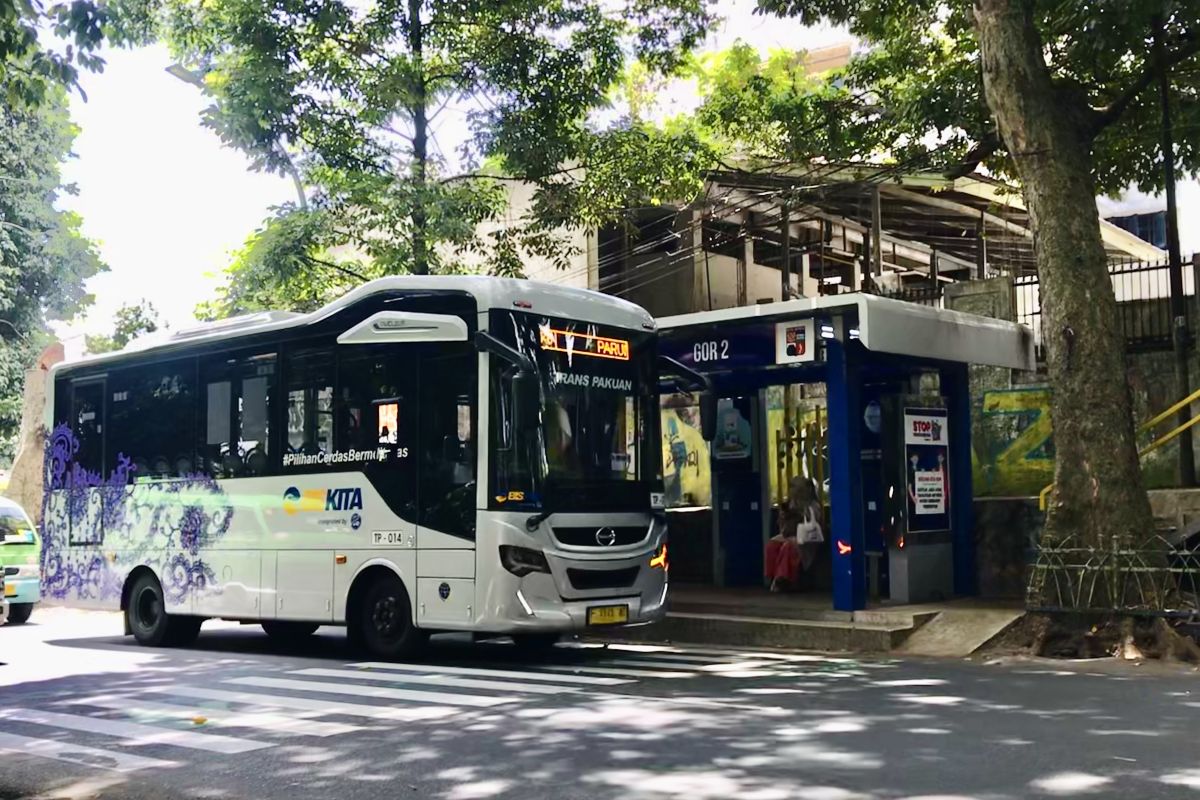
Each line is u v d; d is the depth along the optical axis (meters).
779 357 12.70
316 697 8.89
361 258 21.09
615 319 11.11
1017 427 15.05
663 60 17.58
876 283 18.92
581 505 10.38
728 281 23.28
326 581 11.23
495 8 16.19
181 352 13.09
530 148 16.36
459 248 17.20
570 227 17.61
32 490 21.97
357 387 11.18
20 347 32.78
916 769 5.93
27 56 10.15
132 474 13.52
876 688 8.77
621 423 10.94
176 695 9.20
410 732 7.34
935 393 14.19
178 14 15.73
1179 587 11.53
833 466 12.26
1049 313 11.27
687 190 17.61
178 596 12.77
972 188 19.39
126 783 6.27
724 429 15.64
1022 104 11.38
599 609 10.33
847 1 15.49
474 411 10.22
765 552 14.76
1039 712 7.58
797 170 18.91
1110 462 10.84
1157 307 14.34
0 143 31.83
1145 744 6.49
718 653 11.46
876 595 13.66
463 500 10.17
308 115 15.80
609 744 6.75
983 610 12.08
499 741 6.95
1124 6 11.75
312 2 15.71
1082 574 10.69
